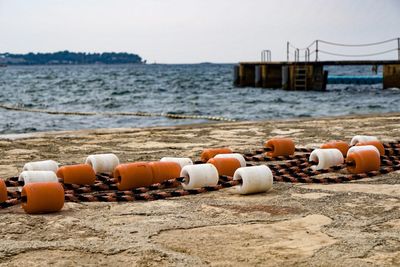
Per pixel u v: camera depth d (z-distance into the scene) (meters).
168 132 11.32
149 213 4.75
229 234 4.10
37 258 3.60
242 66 54.53
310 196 5.37
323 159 6.56
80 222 4.45
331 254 3.61
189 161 6.30
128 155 8.27
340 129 11.41
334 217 4.54
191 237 4.03
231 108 31.20
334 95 41.31
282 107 31.41
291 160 7.45
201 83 69.06
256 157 7.55
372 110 28.77
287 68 46.97
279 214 4.67
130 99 40.41
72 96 44.47
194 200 5.25
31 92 50.66
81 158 8.09
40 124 21.12
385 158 7.15
